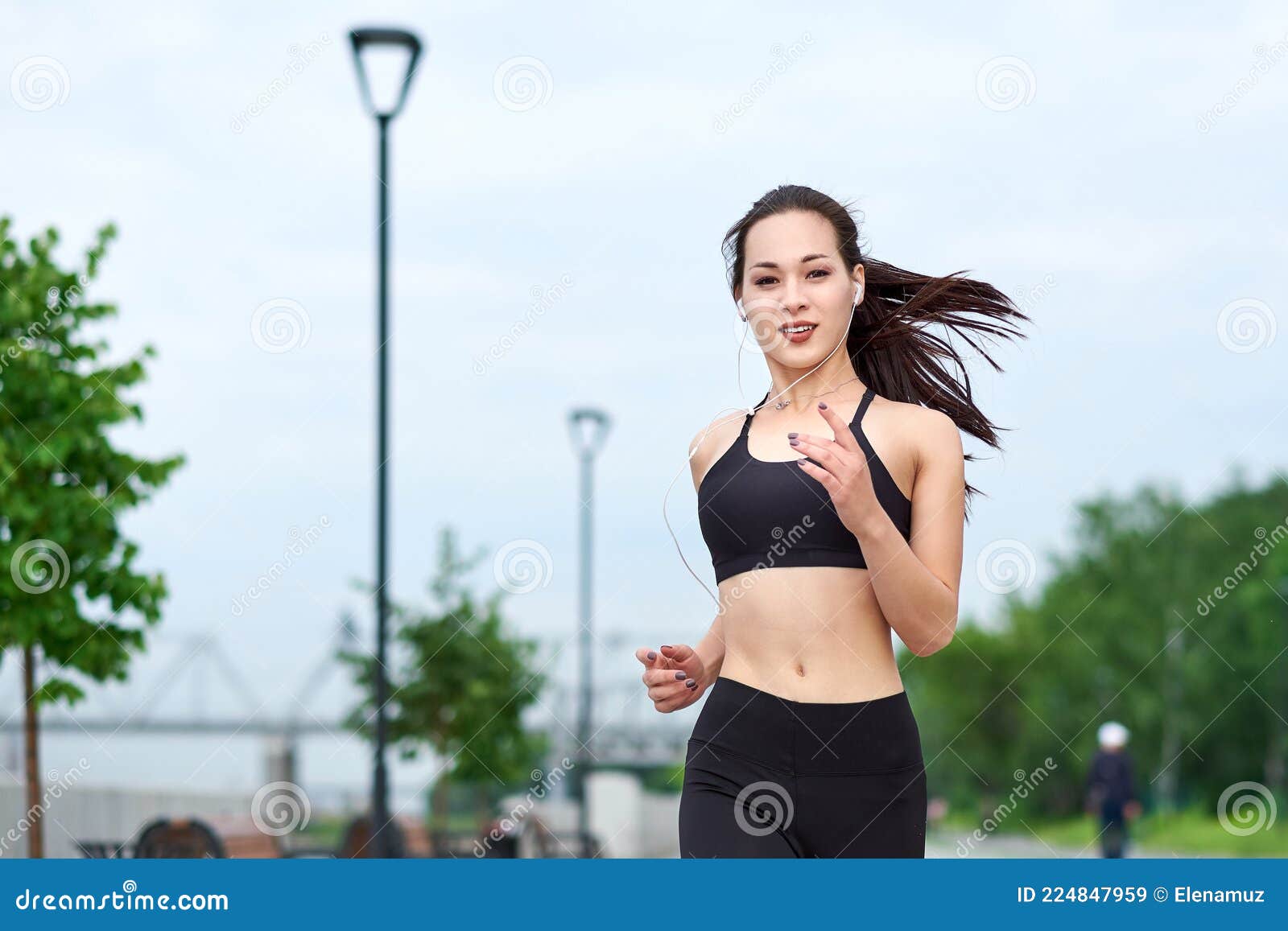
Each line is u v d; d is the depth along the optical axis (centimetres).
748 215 980
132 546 2633
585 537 5631
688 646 1003
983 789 16288
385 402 3184
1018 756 16150
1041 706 16075
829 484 833
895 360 1116
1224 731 15238
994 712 16475
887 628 910
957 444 922
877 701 887
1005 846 8306
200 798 3703
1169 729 15300
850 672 888
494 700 4988
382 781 3123
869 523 840
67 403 2580
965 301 1107
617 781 7194
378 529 3164
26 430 2547
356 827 3491
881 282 1104
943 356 1121
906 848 896
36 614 2527
